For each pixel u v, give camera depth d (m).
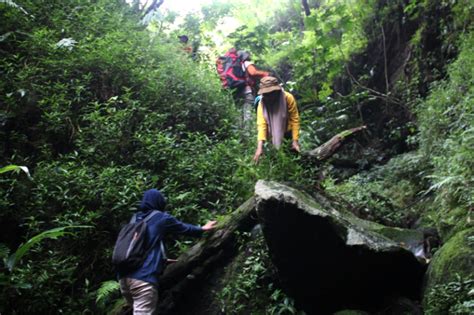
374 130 8.70
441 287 3.55
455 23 7.36
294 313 4.12
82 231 4.69
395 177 6.86
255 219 4.58
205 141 6.10
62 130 5.75
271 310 4.14
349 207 5.27
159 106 6.57
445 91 6.45
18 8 6.59
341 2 10.04
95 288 4.61
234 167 5.68
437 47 7.85
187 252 4.46
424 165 6.30
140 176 5.09
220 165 5.70
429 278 3.95
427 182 6.13
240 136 6.73
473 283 3.41
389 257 3.89
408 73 8.37
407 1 8.69
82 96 6.25
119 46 6.71
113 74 6.52
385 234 4.68
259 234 4.58
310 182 4.96
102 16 7.57
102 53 6.44
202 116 6.83
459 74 6.17
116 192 4.88
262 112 5.34
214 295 4.48
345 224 3.93
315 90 9.31
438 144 6.03
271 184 4.16
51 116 5.57
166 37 8.60
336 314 3.98
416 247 4.49
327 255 3.92
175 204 5.12
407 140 7.12
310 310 4.23
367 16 9.48
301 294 4.16
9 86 5.81
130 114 5.92
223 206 5.32
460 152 4.76
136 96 6.52
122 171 5.21
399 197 6.42
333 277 4.02
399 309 3.95
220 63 7.91
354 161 8.04
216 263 4.61
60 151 5.73
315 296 4.15
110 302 4.50
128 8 8.92
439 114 6.21
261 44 10.12
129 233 3.93
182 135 6.55
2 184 4.89
